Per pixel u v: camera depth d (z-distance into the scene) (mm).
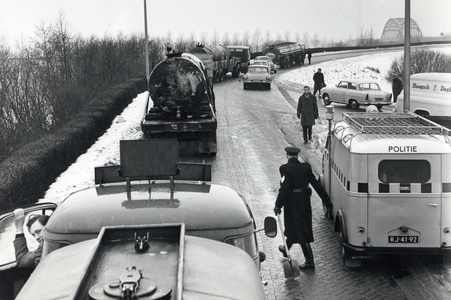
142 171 4930
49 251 4309
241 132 22766
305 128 20281
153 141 4945
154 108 18031
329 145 11586
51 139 15617
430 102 20516
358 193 8734
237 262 3658
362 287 8398
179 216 4402
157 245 3676
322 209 12859
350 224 8891
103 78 32062
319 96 35938
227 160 17797
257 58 55375
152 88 17766
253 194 13844
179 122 17375
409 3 16484
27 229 6562
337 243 10492
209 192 4938
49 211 7453
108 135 21719
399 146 8648
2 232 6629
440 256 9516
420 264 9367
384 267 9258
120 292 2879
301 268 9148
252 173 16062
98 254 3469
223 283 3246
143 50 44250
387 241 8750
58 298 2979
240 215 4555
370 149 8672
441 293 8164
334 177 10875
